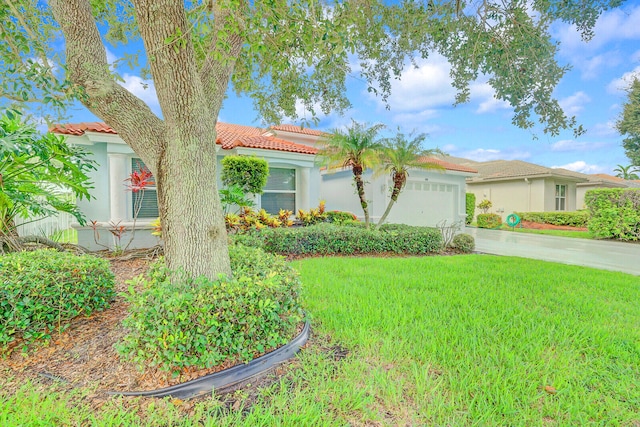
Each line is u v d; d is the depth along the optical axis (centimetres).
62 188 772
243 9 305
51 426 214
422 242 1011
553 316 413
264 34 340
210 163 339
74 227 851
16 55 304
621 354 314
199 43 346
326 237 910
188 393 251
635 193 1377
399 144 1103
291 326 327
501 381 263
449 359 298
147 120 331
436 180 1582
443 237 1119
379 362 295
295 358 304
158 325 259
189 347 259
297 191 1198
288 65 439
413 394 248
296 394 247
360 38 524
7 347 319
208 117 337
